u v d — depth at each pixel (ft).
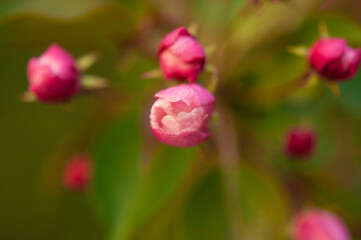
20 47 0.90
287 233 0.89
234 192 0.90
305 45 0.88
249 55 0.89
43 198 1.01
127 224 0.86
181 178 0.86
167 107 0.76
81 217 1.06
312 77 0.83
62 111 1.05
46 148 1.05
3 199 1.07
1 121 1.05
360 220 0.92
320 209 0.91
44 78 0.83
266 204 0.90
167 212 0.92
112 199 0.88
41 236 1.07
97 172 0.89
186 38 0.79
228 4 0.89
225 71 0.89
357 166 1.00
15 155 1.06
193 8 0.91
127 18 0.88
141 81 0.96
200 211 0.91
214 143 0.90
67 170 0.95
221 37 0.88
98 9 0.86
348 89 0.92
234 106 0.91
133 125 0.90
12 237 1.07
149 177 0.87
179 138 0.75
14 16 0.85
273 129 0.93
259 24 0.88
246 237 0.90
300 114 0.94
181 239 0.92
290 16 0.88
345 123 0.99
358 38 0.87
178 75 0.79
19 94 1.04
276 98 0.90
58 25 0.87
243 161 0.91
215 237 0.91
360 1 0.91
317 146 0.95
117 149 0.89
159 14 0.90
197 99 0.76
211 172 0.91
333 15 0.87
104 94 0.88
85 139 0.94
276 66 0.89
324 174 0.94
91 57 0.86
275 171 0.92
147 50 0.90
